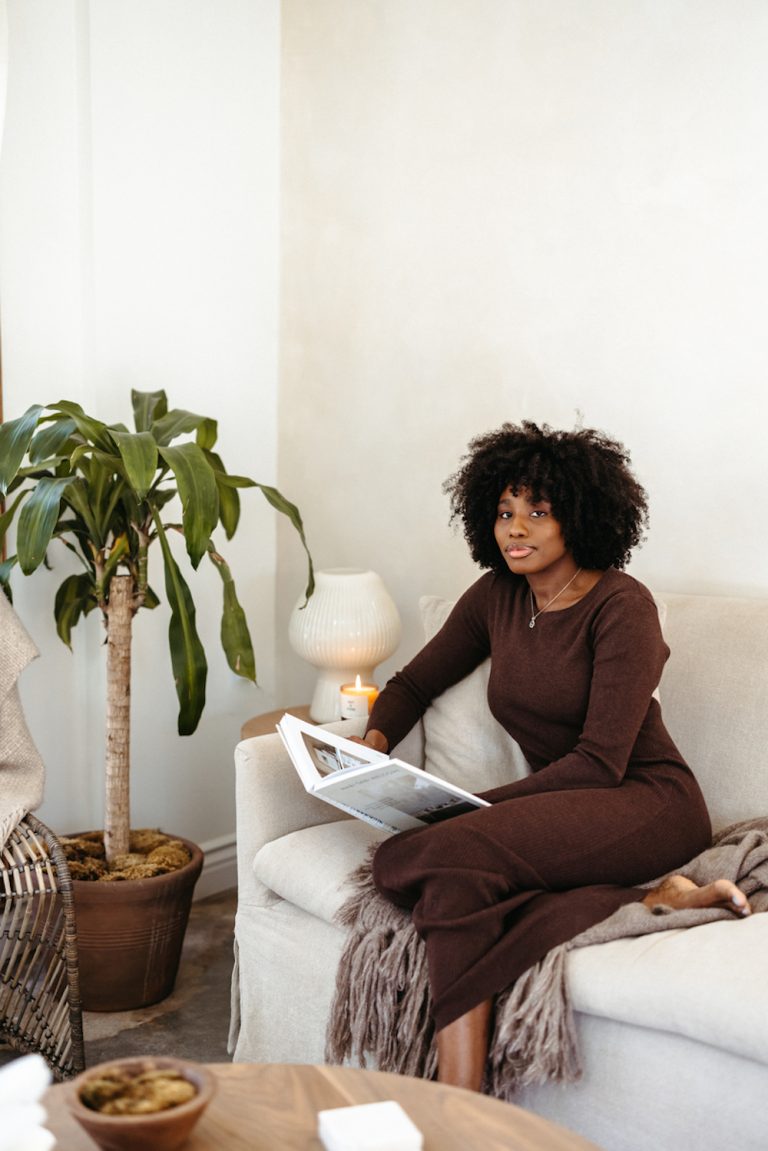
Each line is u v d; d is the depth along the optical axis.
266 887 1.97
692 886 1.62
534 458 1.87
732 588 2.28
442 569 2.77
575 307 2.47
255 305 3.00
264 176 2.99
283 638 3.13
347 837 1.95
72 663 2.66
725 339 2.25
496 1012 1.52
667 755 1.83
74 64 2.56
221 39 2.84
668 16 2.28
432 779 1.62
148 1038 2.17
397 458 2.83
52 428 2.20
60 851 1.93
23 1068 0.93
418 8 2.69
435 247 2.71
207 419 2.42
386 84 2.77
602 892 1.63
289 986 1.90
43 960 1.99
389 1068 1.64
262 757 1.99
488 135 2.59
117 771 2.35
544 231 2.51
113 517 2.31
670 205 2.30
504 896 1.62
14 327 2.50
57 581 2.61
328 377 2.96
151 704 2.81
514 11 2.52
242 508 3.01
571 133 2.45
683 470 2.33
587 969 1.47
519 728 1.96
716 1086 1.37
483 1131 1.04
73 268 2.60
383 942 1.68
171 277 2.79
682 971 1.41
